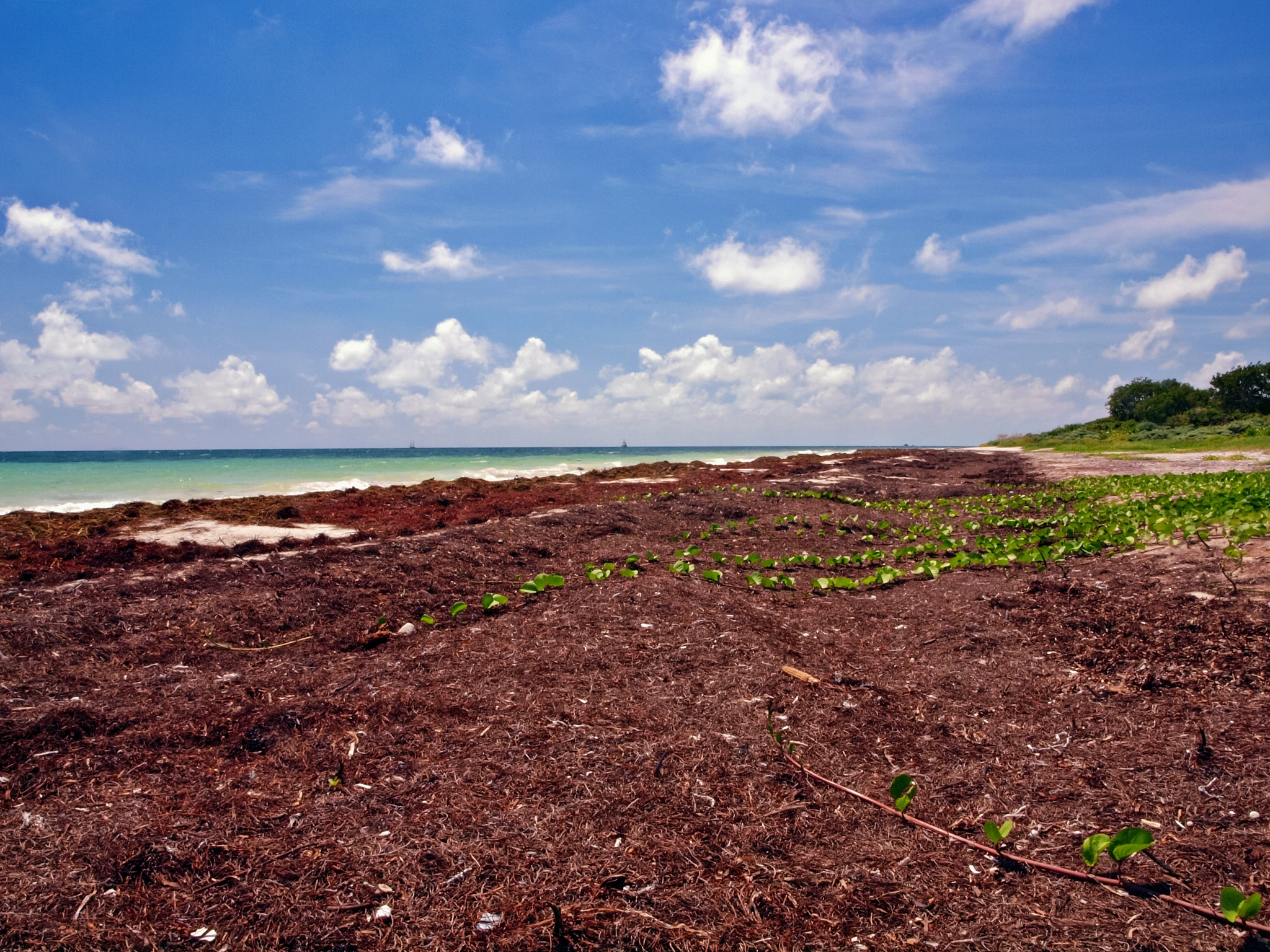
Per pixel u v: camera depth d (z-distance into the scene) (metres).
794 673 4.59
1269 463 23.56
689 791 3.16
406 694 4.25
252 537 10.27
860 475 23.44
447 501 14.70
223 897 2.46
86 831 2.83
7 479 20.77
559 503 15.18
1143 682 4.23
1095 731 3.74
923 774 3.38
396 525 11.41
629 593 6.36
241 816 2.98
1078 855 2.68
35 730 3.72
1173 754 3.34
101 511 12.21
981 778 3.32
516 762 3.43
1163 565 6.49
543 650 4.98
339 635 5.75
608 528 10.66
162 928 2.31
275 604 6.15
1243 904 2.21
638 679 4.48
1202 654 4.38
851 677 4.58
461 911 2.40
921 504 15.58
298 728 3.87
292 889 2.51
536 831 2.85
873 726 3.88
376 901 2.45
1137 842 2.47
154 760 3.55
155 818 2.96
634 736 3.69
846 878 2.59
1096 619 5.21
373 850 2.73
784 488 17.34
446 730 3.80
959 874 2.61
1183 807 2.91
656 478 22.56
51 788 3.25
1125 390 57.59
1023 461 32.91
